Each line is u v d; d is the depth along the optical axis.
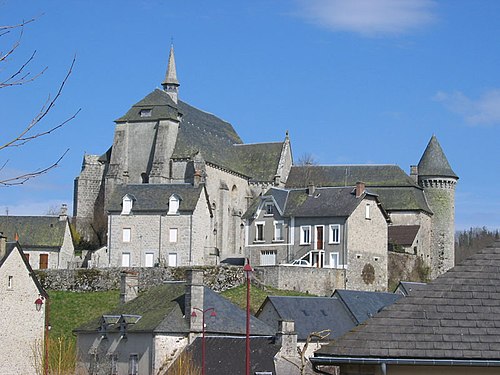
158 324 59.44
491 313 19.28
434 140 127.00
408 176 122.75
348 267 94.06
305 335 65.31
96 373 62.34
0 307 63.25
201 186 101.12
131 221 100.00
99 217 115.00
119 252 99.81
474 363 18.53
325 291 91.38
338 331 67.94
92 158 119.56
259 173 123.81
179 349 59.16
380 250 98.38
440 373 19.02
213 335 60.03
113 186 112.94
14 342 63.91
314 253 96.00
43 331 65.56
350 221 94.88
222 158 120.50
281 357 53.88
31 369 64.25
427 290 19.89
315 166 126.81
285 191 101.31
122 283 71.06
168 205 99.56
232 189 119.06
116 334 62.16
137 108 116.75
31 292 65.19
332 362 19.08
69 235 105.62
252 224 100.56
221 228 114.81
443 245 122.88
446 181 123.75
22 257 64.88
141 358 59.75
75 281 88.19
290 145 127.81
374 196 97.62
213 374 54.59
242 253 118.19
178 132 116.44
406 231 115.50
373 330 19.38
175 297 63.94
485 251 20.42
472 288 19.73
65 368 60.19
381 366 18.86
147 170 115.12
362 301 72.69
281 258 98.25
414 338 19.06
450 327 19.14
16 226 105.12
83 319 80.94
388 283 102.12
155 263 98.88
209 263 101.69
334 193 98.44
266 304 68.50
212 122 131.88
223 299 63.88
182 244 98.62
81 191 118.31
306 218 97.19
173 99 128.00
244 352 55.50
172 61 129.62
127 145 116.12
